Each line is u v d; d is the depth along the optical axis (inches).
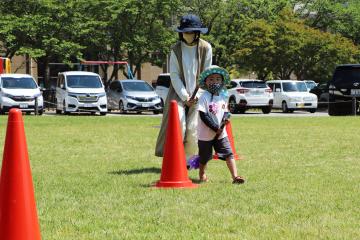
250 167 378.0
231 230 214.2
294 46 1694.1
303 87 1409.9
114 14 1545.3
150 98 1278.3
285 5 1820.9
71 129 724.7
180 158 303.0
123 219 232.8
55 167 383.9
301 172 354.6
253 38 1705.2
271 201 265.1
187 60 348.8
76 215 240.2
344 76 1114.7
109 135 633.0
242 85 1331.2
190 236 205.6
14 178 184.1
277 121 906.7
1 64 1328.7
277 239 201.0
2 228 182.1
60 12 1478.8
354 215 237.3
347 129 714.8
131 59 1706.4
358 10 1919.3
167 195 279.4
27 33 1472.7
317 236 204.4
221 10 1721.2
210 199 270.1
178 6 1644.9
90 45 1656.0
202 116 310.0
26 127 759.1
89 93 1188.5
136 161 413.7
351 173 350.6
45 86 1599.4
